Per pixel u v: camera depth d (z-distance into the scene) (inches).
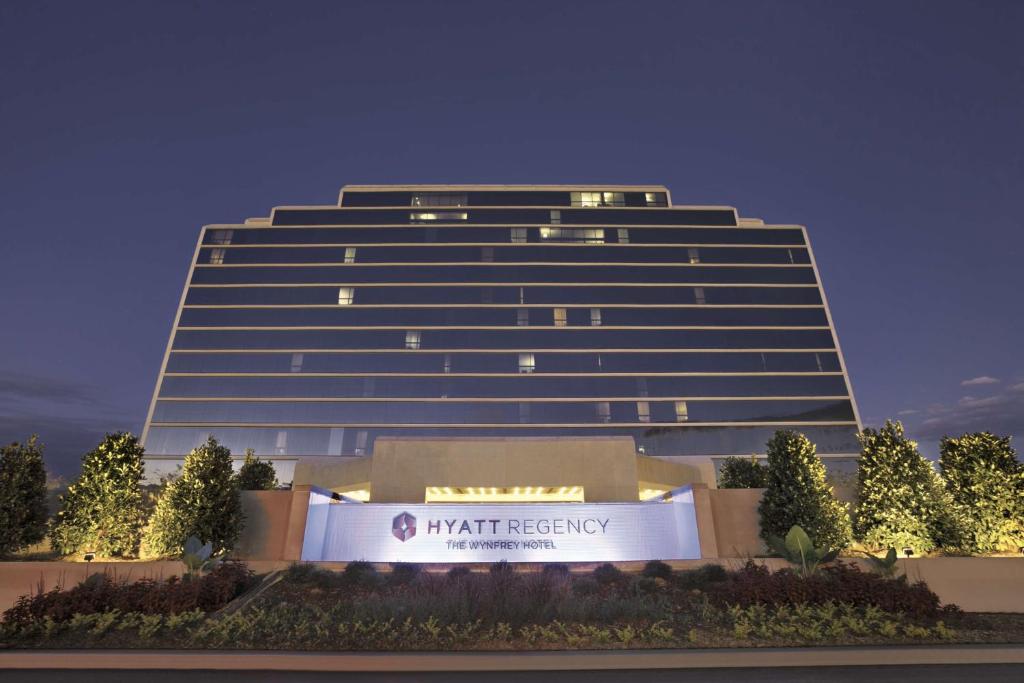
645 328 2832.2
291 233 3036.4
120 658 387.2
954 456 734.5
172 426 2596.0
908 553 677.3
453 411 2632.9
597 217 3144.7
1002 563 587.8
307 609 525.0
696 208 3176.7
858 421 2652.6
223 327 2795.3
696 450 2588.6
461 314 2844.5
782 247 3075.8
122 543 713.0
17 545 668.1
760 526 813.2
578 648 422.0
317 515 819.4
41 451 717.9
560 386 2691.9
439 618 468.4
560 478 1047.6
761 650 413.1
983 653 412.2
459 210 3137.3
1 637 426.3
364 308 2849.4
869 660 403.9
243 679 360.5
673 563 754.8
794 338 2837.1
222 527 751.7
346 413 2625.5
